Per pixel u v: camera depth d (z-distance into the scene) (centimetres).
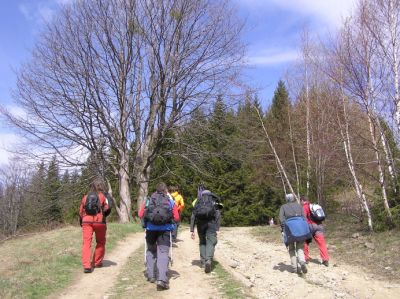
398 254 1086
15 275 874
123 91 2372
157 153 2570
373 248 1186
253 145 2698
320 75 2064
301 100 2402
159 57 2319
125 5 2314
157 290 768
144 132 2484
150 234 809
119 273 916
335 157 1834
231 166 3956
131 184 2561
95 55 2294
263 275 950
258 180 3847
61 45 2267
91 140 2358
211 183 3903
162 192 827
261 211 3925
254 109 3097
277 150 2916
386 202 1373
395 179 1389
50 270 905
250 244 1580
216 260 1063
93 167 2419
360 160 1652
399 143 1449
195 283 817
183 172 3859
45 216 2823
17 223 4212
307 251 1144
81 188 2506
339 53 1463
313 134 2091
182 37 2350
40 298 723
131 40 2344
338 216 1911
